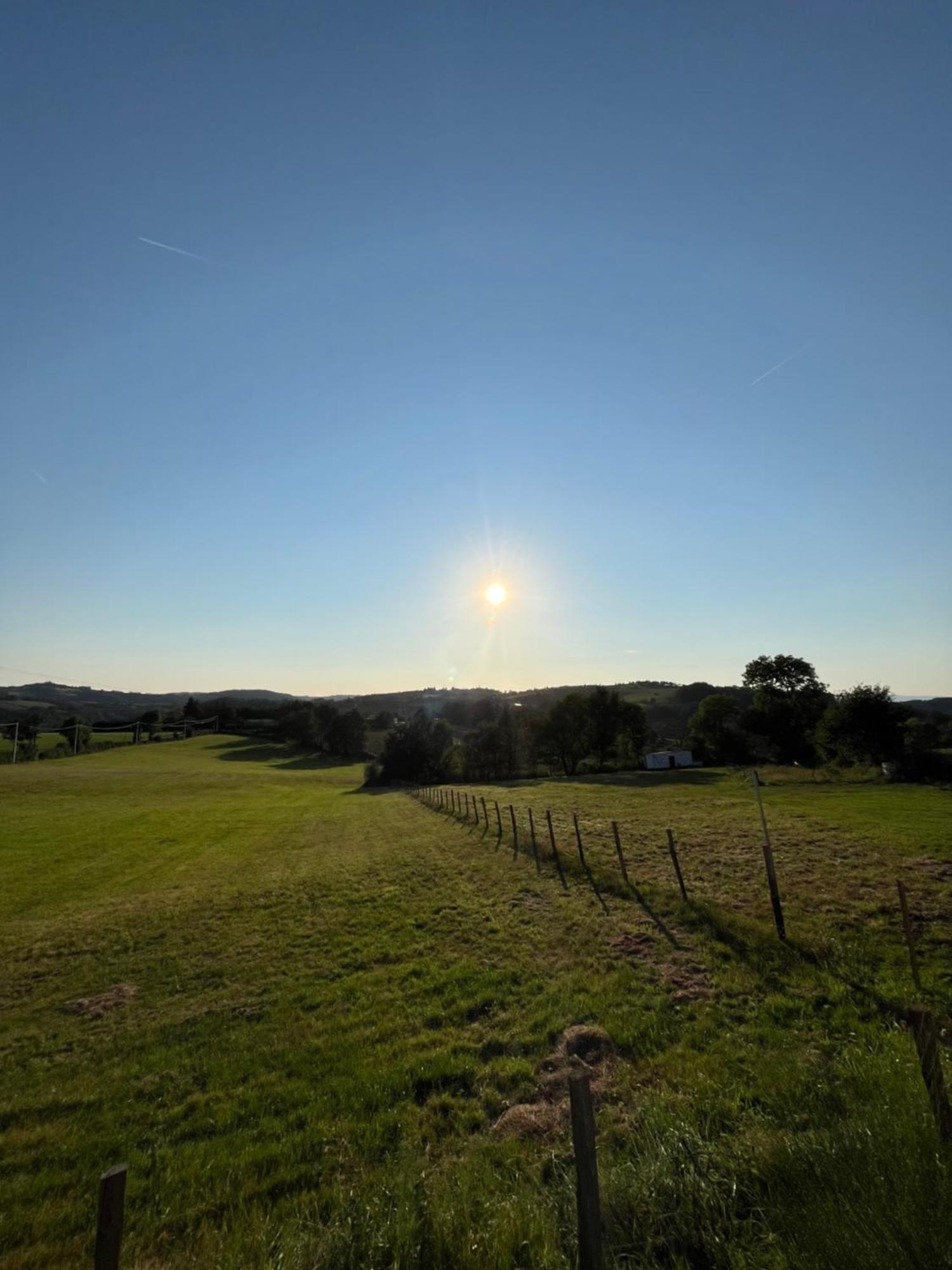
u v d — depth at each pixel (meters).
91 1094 8.83
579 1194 4.18
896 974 10.09
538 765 89.19
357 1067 8.76
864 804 31.94
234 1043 10.13
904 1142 4.74
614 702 85.38
